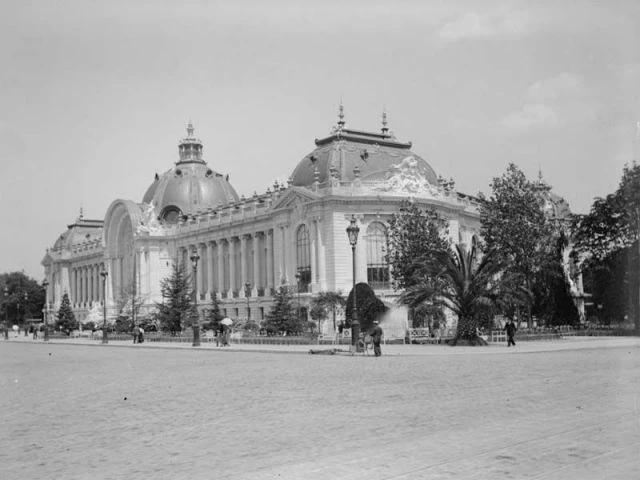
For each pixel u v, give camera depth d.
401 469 13.14
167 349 71.44
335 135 111.12
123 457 15.04
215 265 136.25
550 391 23.23
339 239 99.19
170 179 154.25
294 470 13.30
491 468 13.07
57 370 42.25
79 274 185.12
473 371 32.47
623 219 74.62
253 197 129.62
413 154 115.31
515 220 76.50
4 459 15.28
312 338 74.94
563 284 84.50
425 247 79.38
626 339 64.94
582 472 12.67
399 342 66.81
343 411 20.17
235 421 19.03
